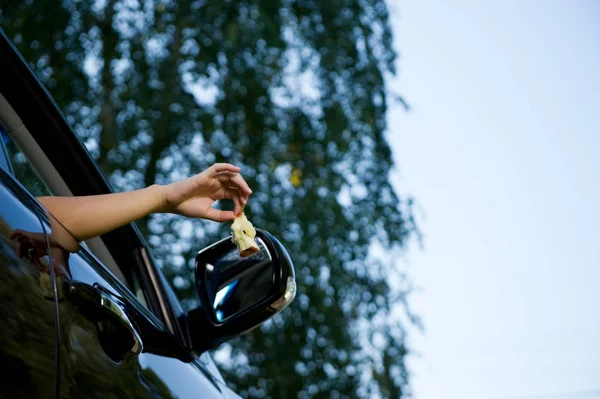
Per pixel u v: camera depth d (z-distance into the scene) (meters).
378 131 9.59
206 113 8.67
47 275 1.16
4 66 1.59
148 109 8.56
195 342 1.70
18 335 1.04
